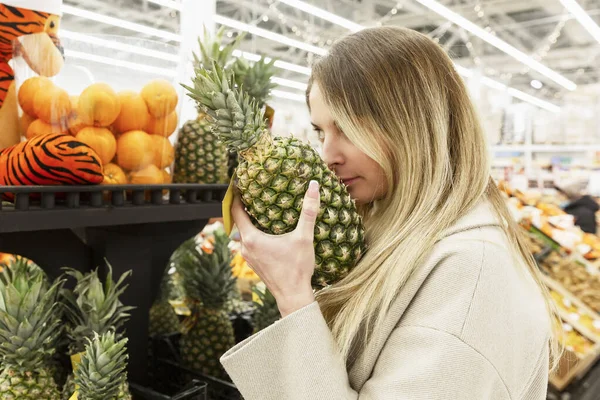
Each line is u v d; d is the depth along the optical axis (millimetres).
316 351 933
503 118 7648
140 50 1420
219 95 972
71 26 7523
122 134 1396
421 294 966
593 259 3537
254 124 1003
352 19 9109
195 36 2639
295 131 8492
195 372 1747
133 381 1602
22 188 1145
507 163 6887
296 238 967
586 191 5977
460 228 1020
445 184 1070
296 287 985
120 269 1540
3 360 1298
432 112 1067
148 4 6914
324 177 1031
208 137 1634
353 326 990
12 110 1427
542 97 14664
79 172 1220
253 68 1847
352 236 1048
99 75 1361
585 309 3131
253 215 1027
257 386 968
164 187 1411
